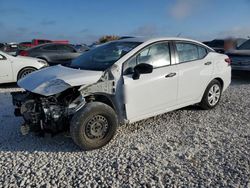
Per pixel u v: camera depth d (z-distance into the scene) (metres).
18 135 4.94
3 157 4.14
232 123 5.54
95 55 5.18
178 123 5.52
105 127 4.39
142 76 4.78
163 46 5.27
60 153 4.26
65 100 4.25
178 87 5.37
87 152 4.29
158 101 5.07
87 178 3.59
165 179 3.55
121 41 5.36
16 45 20.27
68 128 4.38
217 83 6.34
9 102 7.20
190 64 5.62
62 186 3.43
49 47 13.52
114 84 4.52
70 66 5.13
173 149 4.37
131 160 4.02
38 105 4.26
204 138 4.79
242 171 3.72
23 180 3.55
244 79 10.77
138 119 4.89
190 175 3.64
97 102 4.32
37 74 4.83
